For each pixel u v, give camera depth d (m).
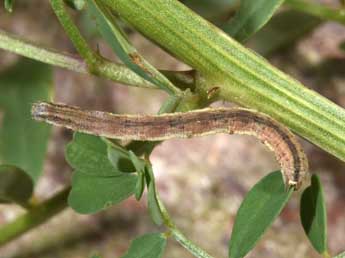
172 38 0.10
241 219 0.10
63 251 0.17
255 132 0.10
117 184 0.10
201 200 0.17
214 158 0.18
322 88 0.18
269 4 0.11
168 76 0.11
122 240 0.17
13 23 0.19
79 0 0.11
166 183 0.17
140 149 0.10
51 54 0.11
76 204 0.10
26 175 0.12
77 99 0.18
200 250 0.10
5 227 0.13
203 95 0.11
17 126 0.14
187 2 0.15
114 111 0.18
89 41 0.18
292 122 0.11
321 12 0.13
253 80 0.11
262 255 0.17
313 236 0.10
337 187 0.17
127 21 0.10
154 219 0.10
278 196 0.10
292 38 0.16
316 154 0.18
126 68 0.11
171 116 0.10
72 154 0.10
